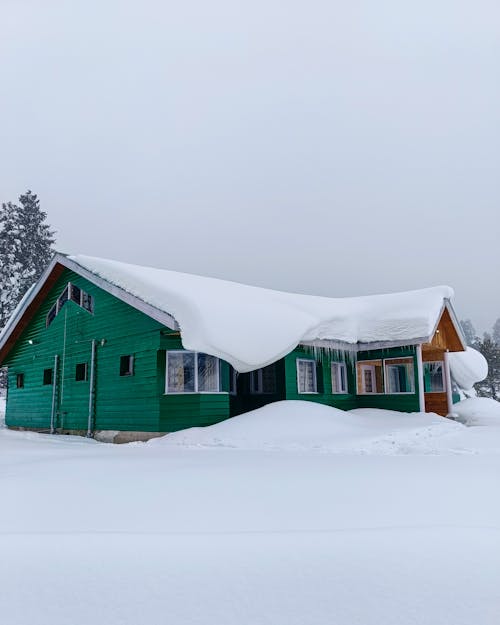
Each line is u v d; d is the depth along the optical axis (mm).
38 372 18281
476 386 35344
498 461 6613
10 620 2180
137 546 2812
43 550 2781
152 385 12938
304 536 2932
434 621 2146
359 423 13070
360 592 2342
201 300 12617
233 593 2340
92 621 2168
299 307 16953
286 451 9094
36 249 45531
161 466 6090
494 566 2551
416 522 3250
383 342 16484
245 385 16406
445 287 17766
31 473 5578
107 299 15086
